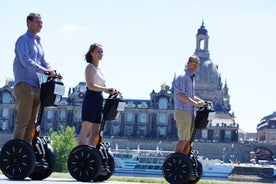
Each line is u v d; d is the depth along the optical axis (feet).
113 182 71.41
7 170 66.49
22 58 68.69
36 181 63.57
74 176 70.08
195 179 77.77
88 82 74.28
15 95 69.97
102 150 73.56
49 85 68.18
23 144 66.18
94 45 76.28
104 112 73.97
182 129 77.61
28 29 71.72
